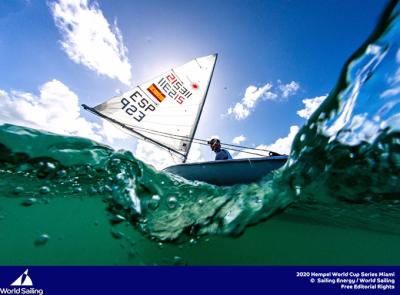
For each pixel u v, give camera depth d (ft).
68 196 6.75
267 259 4.83
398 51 4.87
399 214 5.49
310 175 5.79
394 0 4.49
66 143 7.01
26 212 5.89
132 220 5.95
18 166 6.45
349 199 5.55
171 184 7.56
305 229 6.25
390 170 4.92
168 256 4.77
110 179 6.85
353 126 5.28
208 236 5.67
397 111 4.84
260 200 6.31
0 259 4.01
